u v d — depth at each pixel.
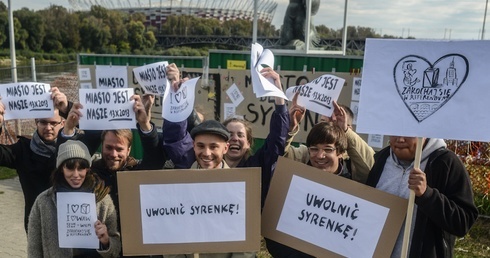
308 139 2.95
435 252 2.52
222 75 7.43
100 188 2.89
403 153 2.61
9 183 8.09
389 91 2.43
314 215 2.67
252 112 7.21
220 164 2.79
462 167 2.51
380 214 2.56
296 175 2.70
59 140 3.21
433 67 2.34
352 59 6.38
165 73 3.34
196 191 2.58
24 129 9.23
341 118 3.38
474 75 2.27
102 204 2.88
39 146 3.49
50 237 2.89
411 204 2.39
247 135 3.49
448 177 2.47
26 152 3.52
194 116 3.56
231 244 2.59
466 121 2.29
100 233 2.79
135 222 2.61
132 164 3.23
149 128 3.16
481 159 6.65
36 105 3.40
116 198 3.04
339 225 2.62
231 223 2.59
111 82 3.99
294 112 3.41
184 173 2.58
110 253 2.83
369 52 2.46
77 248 2.92
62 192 2.83
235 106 7.34
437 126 2.34
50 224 2.88
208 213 2.59
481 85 2.26
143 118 3.13
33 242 2.90
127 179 2.59
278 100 2.96
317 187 2.66
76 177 2.79
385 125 2.44
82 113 3.14
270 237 2.74
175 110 2.98
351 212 2.60
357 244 2.59
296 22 10.30
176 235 2.60
